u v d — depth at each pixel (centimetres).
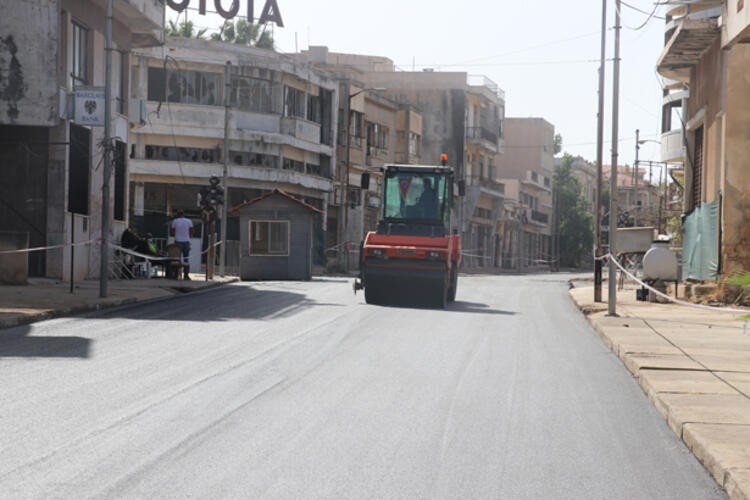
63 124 2720
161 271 3700
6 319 1554
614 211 2116
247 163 5419
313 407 917
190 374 1097
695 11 3556
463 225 8100
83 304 1889
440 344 1488
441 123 8244
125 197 3312
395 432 816
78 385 1000
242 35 7000
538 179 10694
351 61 8619
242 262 3731
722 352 1390
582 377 1198
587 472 699
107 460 687
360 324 1762
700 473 707
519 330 1789
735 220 2642
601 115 2997
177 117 5178
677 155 4669
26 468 658
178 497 597
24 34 2600
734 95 2670
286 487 628
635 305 2525
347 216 6197
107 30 2222
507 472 690
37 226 2711
